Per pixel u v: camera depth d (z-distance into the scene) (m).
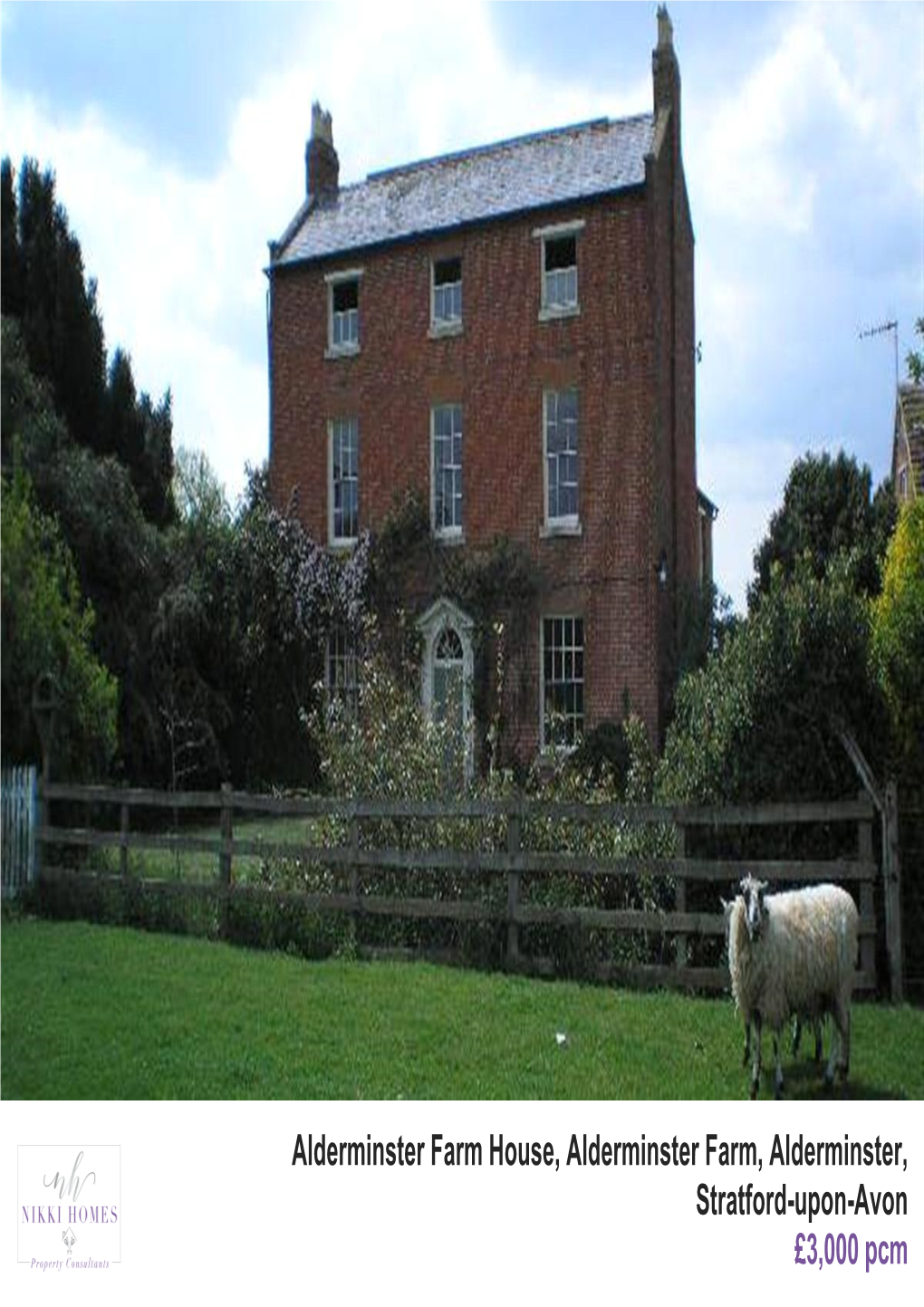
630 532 20.94
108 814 13.73
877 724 9.06
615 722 20.06
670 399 21.81
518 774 20.27
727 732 9.24
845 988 6.77
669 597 21.22
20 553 13.47
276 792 13.05
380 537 22.77
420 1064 6.92
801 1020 7.27
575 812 9.18
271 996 8.37
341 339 24.70
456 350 22.94
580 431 21.56
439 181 24.25
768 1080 6.77
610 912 8.94
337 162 26.34
